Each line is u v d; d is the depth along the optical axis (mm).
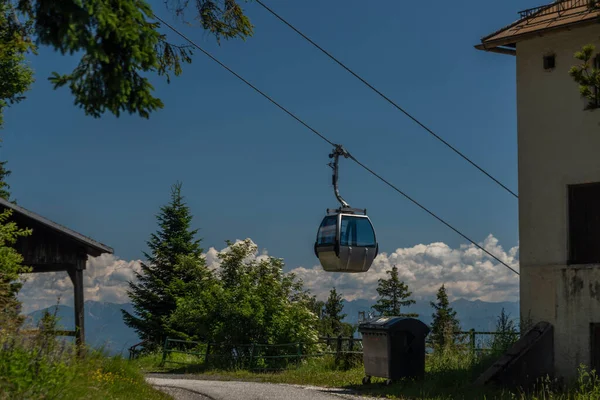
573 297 20312
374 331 21250
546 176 21359
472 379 20438
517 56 22109
